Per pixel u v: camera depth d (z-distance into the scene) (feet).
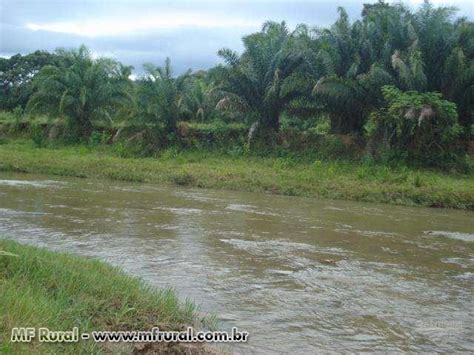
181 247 32.96
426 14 79.66
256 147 88.43
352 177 69.92
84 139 103.91
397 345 19.19
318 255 32.73
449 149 76.28
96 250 31.07
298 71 85.10
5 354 13.12
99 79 104.01
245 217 45.78
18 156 82.99
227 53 87.25
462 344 19.52
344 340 19.38
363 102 81.46
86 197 53.67
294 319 21.26
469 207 59.41
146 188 64.18
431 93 72.13
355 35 83.92
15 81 163.12
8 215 41.14
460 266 31.58
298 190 64.39
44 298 17.56
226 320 20.67
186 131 95.45
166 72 96.94
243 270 28.30
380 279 27.91
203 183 68.28
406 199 60.90
